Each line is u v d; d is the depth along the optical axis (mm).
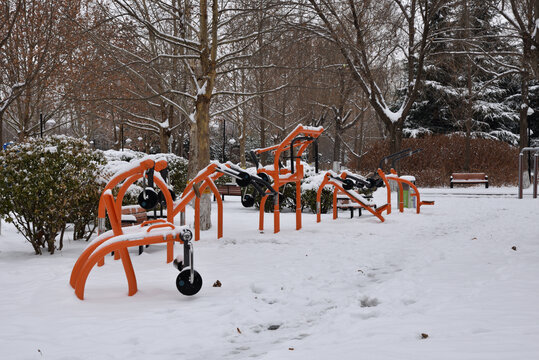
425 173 29922
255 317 4656
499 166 30500
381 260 7477
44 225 8219
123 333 4203
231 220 12852
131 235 5297
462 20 24312
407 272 6441
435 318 4273
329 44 19625
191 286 5219
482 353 3258
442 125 38625
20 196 7789
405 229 10984
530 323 3965
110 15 13117
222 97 27922
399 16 23406
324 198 14992
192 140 18344
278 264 7266
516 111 40094
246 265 7215
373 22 21953
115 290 5742
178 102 23234
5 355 3688
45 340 4039
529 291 5121
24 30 20891
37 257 7918
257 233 10406
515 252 7652
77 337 4125
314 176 15625
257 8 11742
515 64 30766
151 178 5566
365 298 5297
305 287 5836
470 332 3801
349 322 4395
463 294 5137
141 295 5520
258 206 16234
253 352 3779
